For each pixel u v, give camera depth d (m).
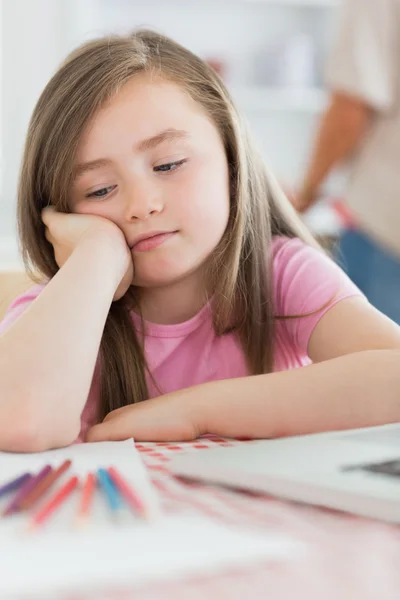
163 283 0.92
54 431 0.61
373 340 0.83
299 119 3.47
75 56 0.92
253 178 1.01
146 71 0.88
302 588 0.32
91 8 3.00
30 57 2.93
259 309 1.00
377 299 1.83
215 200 0.90
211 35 3.34
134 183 0.85
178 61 0.94
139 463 0.53
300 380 0.68
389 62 1.73
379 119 1.78
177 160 0.87
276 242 1.07
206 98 0.94
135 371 0.96
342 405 0.66
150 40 0.97
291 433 0.66
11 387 0.62
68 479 0.48
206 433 0.67
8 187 2.98
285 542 0.37
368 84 1.73
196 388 0.71
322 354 0.91
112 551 0.35
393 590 0.32
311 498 0.43
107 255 0.79
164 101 0.87
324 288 0.95
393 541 0.38
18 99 2.95
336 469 0.47
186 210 0.87
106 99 0.85
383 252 1.80
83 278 0.74
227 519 0.41
